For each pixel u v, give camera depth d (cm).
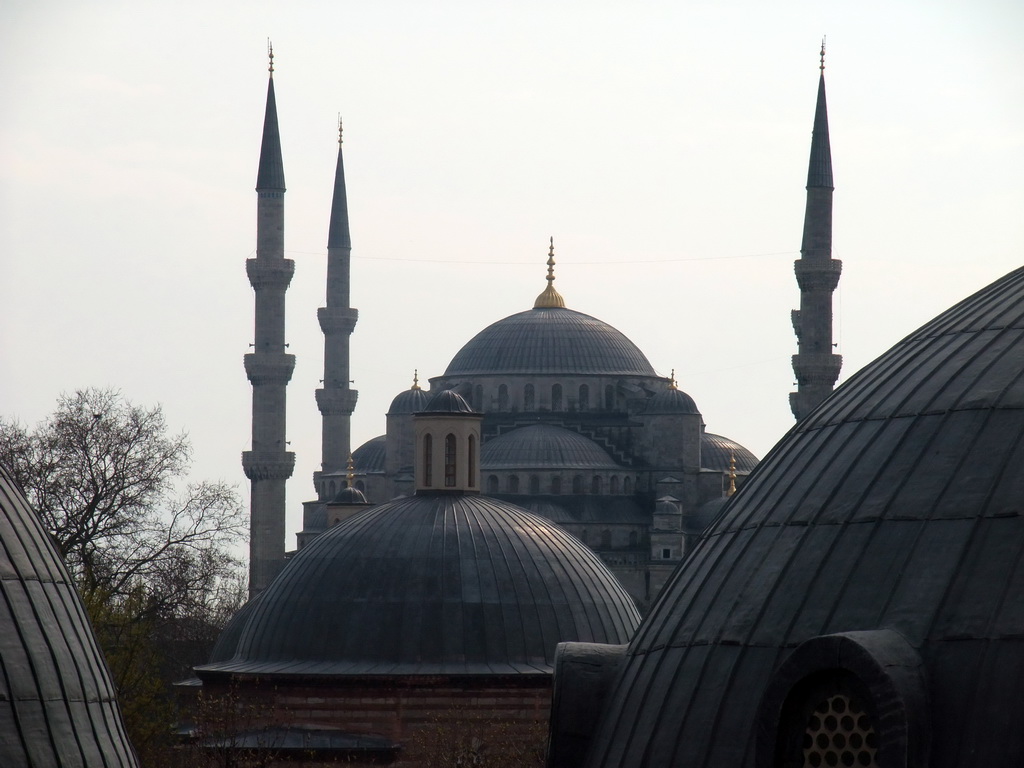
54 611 3662
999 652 2661
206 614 13300
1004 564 2750
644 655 3294
